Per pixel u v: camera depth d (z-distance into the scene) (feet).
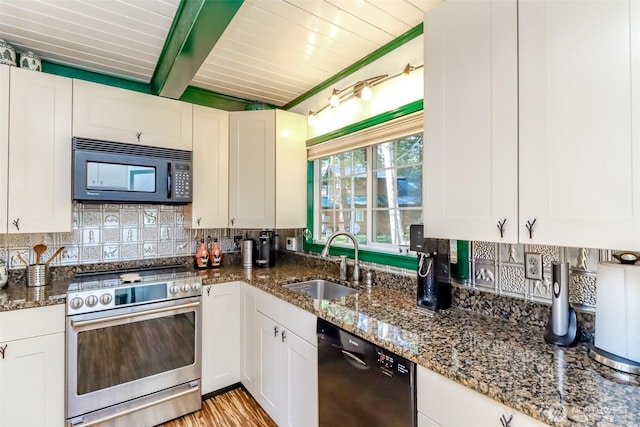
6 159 6.01
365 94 6.58
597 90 2.94
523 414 2.59
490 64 3.76
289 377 5.84
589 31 2.98
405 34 6.09
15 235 6.93
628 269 3.08
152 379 6.53
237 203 8.73
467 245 5.11
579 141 3.05
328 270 8.20
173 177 7.66
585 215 3.01
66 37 6.20
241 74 7.89
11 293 5.93
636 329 3.01
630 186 2.75
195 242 9.26
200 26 4.88
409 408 3.53
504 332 4.08
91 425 5.87
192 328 7.09
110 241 8.02
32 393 5.47
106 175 6.82
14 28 5.88
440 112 4.36
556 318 3.73
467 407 3.01
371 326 4.30
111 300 6.14
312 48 6.66
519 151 3.49
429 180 4.50
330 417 4.74
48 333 5.61
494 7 3.72
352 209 8.02
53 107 6.46
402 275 6.15
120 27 5.87
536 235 3.35
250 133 8.71
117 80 8.08
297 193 8.92
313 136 8.86
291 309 5.83
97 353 5.97
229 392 7.63
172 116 7.86
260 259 8.96
